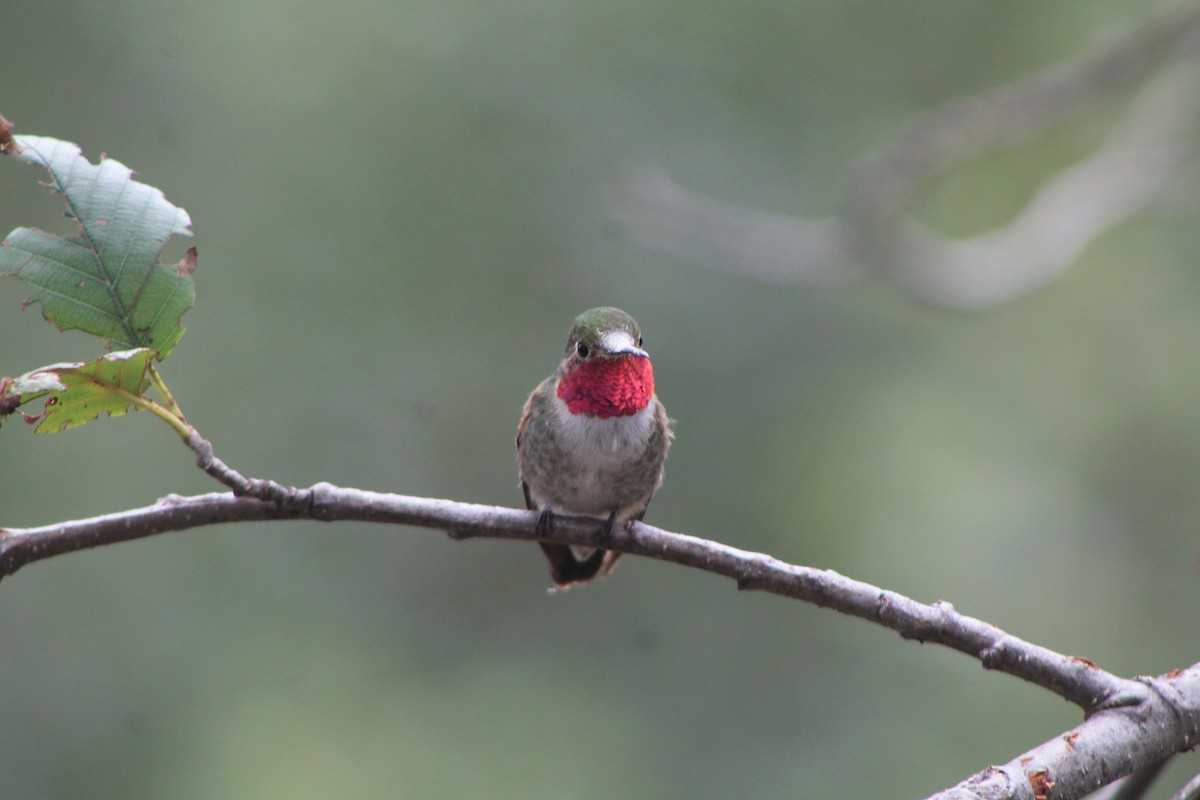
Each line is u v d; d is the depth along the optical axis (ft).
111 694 42.73
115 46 49.37
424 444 47.11
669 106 50.37
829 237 36.91
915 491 44.55
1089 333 45.93
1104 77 34.63
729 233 37.83
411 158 49.78
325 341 47.62
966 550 43.68
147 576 44.60
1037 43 48.83
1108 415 45.19
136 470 44.62
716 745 44.11
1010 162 46.65
